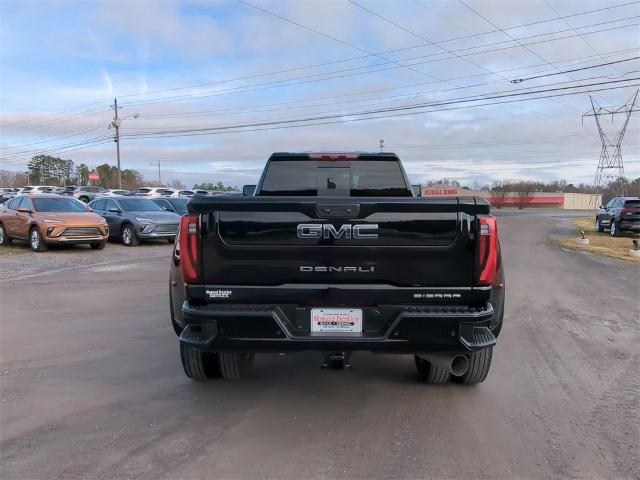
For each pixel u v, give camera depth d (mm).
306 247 3686
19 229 16250
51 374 5008
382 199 3660
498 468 3293
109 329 6727
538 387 4754
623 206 24656
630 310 8188
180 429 3818
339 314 3760
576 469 3289
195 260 3756
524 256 16531
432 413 4145
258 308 3742
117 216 18188
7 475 3162
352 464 3322
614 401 4426
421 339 3705
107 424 3895
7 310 7855
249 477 3154
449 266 3689
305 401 4383
